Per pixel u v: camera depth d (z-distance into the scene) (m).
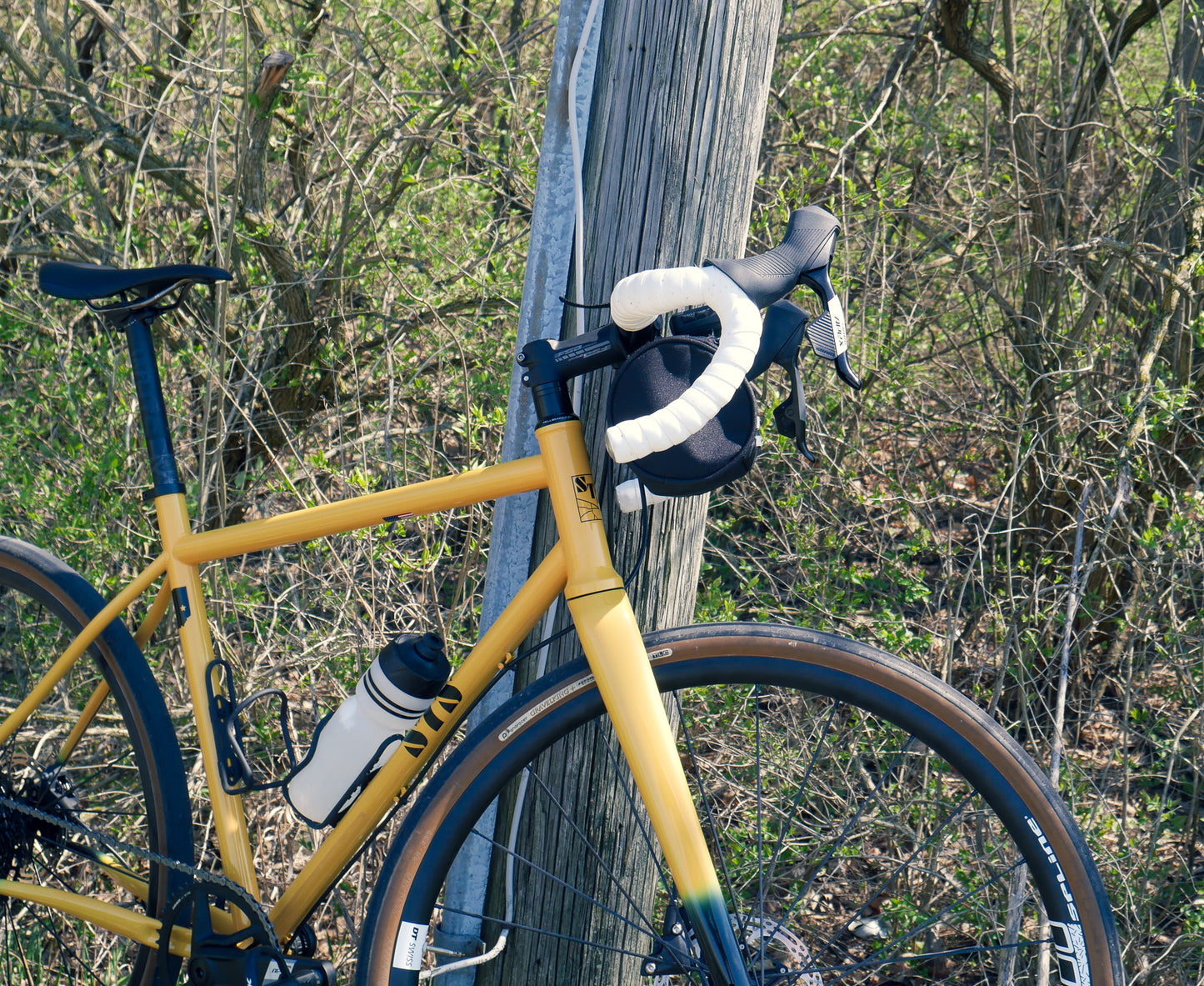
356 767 1.43
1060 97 2.91
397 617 2.32
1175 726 2.43
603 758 1.61
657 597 1.60
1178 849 2.30
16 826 1.77
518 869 1.68
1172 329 2.76
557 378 1.35
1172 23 3.38
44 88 3.00
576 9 1.46
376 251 3.11
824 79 3.14
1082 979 1.26
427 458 2.75
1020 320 2.98
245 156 2.67
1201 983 2.01
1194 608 2.72
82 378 2.77
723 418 1.22
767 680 1.38
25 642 2.39
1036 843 1.29
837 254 2.81
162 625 2.46
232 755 1.54
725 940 1.23
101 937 2.03
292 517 1.50
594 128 1.49
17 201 3.10
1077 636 2.53
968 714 1.32
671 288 1.13
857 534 2.92
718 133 1.45
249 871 1.51
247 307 3.12
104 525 2.48
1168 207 2.87
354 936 2.01
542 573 1.38
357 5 2.93
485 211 3.14
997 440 3.05
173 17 3.23
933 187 3.15
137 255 2.96
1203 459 2.72
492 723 1.41
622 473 1.53
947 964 2.14
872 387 2.94
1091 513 2.71
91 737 2.34
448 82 3.16
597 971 1.70
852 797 2.27
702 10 1.41
